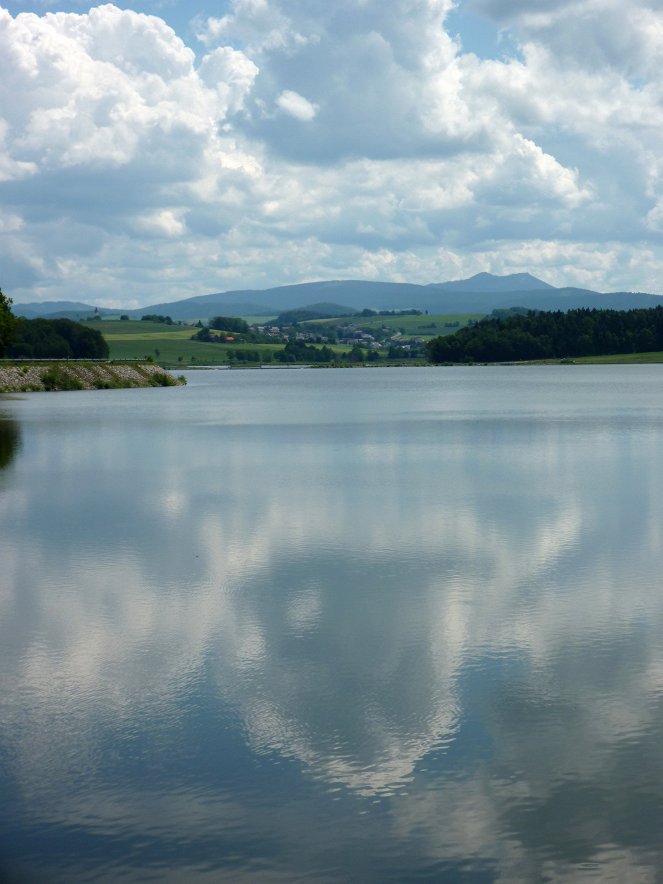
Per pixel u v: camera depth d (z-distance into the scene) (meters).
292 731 12.91
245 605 19.00
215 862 9.92
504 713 13.41
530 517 28.41
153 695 14.24
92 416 80.38
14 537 26.11
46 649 16.41
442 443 53.41
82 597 19.72
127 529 27.17
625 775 11.55
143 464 43.91
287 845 10.20
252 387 160.62
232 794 11.24
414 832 10.42
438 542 24.86
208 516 29.20
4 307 149.88
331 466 42.31
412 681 14.69
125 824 10.63
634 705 13.60
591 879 9.61
